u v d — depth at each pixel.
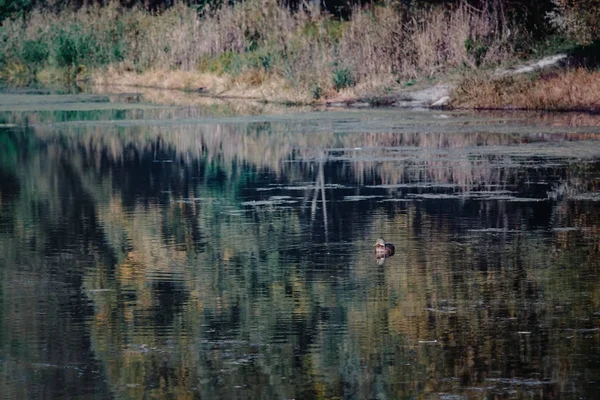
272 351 10.88
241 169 24.81
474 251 15.59
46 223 18.34
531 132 30.83
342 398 9.50
